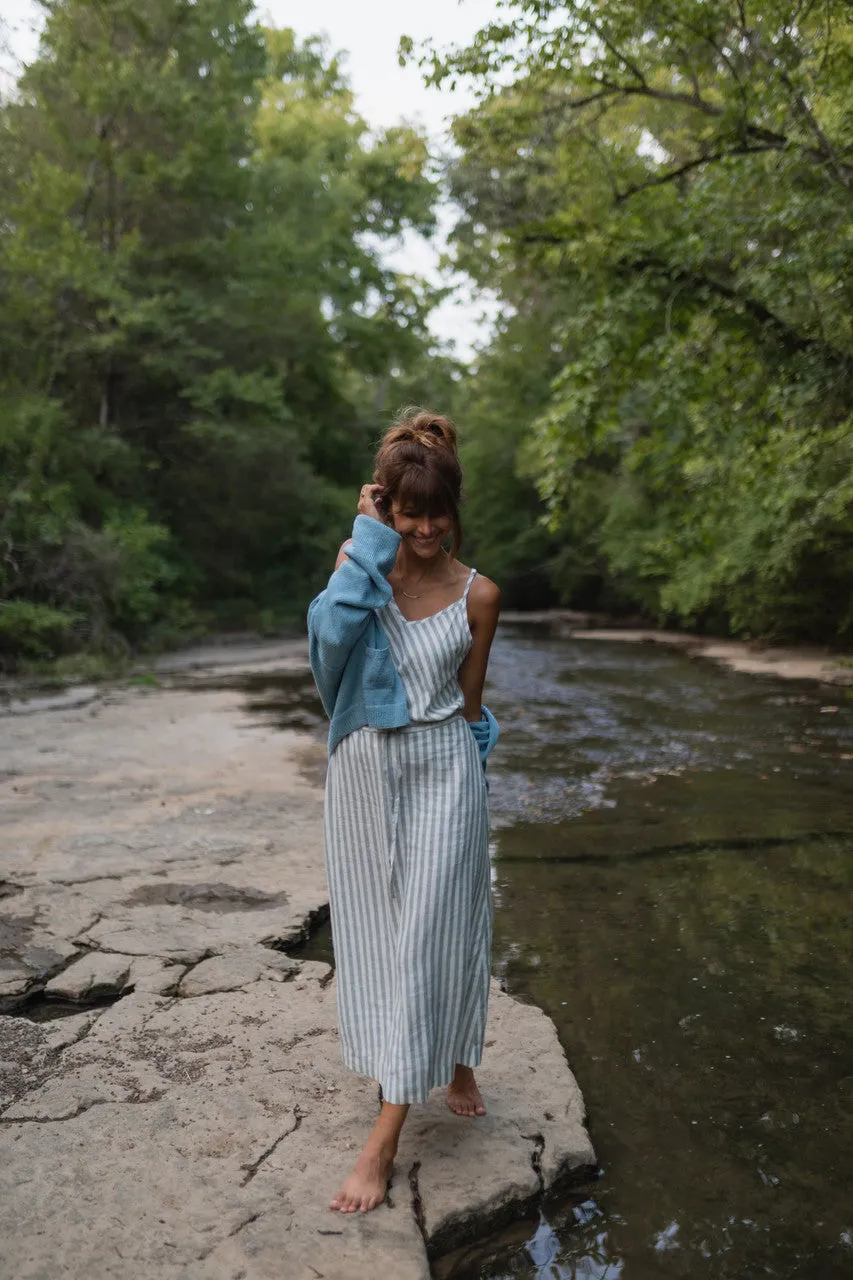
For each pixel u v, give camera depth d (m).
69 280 16.67
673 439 10.20
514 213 11.91
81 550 14.87
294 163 25.58
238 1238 2.08
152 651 16.83
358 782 2.37
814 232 8.12
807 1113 2.67
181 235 19.58
